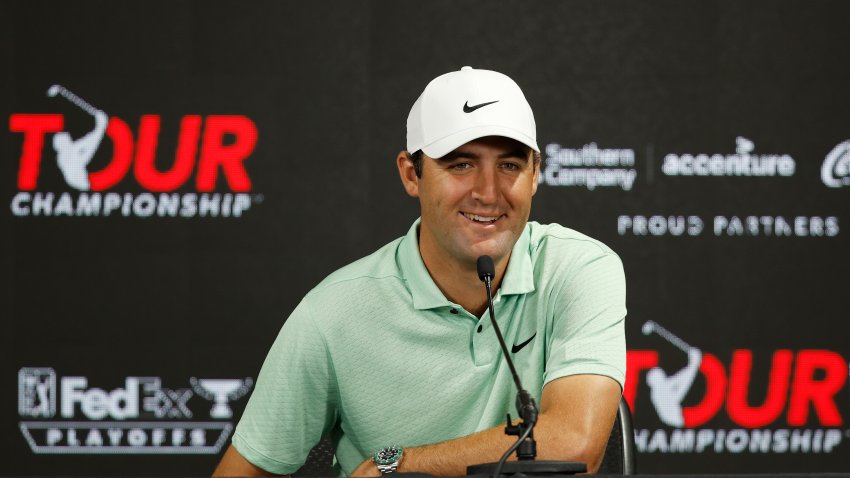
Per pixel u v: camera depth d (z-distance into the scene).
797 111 12.34
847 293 12.36
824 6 12.34
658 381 12.41
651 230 12.37
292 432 6.66
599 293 6.41
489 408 6.46
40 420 12.29
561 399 5.91
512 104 6.13
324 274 12.42
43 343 12.29
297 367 6.57
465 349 6.47
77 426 12.33
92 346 12.33
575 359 6.08
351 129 12.41
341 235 12.43
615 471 6.61
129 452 12.36
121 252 12.34
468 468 4.71
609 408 5.91
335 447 7.01
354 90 12.40
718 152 12.37
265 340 12.44
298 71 12.38
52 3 12.22
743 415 12.40
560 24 12.37
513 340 6.52
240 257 12.41
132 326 12.36
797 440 12.40
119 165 12.30
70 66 12.24
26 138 12.23
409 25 12.39
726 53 12.36
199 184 12.36
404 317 6.48
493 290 6.45
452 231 6.08
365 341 6.53
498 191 6.00
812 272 12.38
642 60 12.37
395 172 12.41
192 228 12.38
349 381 6.59
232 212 12.39
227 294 12.41
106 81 12.26
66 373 12.31
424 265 6.45
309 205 12.41
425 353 6.50
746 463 12.38
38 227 12.27
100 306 12.34
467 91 6.13
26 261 12.27
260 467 6.66
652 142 12.36
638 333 12.42
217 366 12.43
